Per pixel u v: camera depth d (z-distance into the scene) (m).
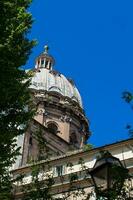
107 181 9.66
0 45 15.51
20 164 37.41
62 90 58.56
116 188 9.68
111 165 9.80
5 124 15.87
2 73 15.16
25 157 39.66
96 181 9.74
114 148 31.27
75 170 31.20
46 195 12.48
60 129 53.72
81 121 57.00
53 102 55.31
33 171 14.43
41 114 53.50
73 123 55.66
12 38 16.70
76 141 54.69
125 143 30.94
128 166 29.17
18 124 16.41
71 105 56.59
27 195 12.75
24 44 17.38
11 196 15.58
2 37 16.00
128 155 30.17
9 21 16.53
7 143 15.73
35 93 55.53
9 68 15.33
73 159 32.53
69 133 53.94
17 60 16.39
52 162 32.62
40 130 17.23
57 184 29.61
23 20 17.95
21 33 17.17
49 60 65.94
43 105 54.44
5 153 15.71
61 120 54.53
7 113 16.17
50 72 61.59
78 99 59.88
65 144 48.81
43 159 15.15
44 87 57.50
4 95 15.33
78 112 56.97
